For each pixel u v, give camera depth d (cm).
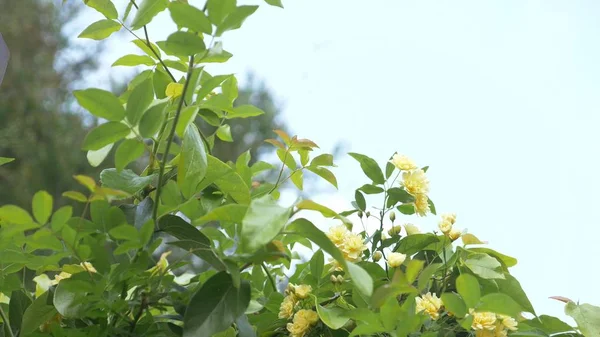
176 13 91
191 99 102
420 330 106
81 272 94
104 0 114
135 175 109
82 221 90
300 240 123
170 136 95
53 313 101
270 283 124
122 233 89
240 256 91
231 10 92
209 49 93
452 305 88
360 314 94
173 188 102
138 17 103
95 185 85
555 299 111
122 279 94
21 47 885
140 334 100
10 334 104
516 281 111
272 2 103
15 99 839
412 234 122
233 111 116
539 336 105
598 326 107
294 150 123
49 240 91
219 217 90
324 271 122
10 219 86
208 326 89
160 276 96
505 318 103
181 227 100
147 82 92
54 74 884
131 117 91
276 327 111
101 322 99
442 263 117
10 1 888
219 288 92
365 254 121
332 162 123
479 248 117
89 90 89
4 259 105
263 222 81
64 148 808
